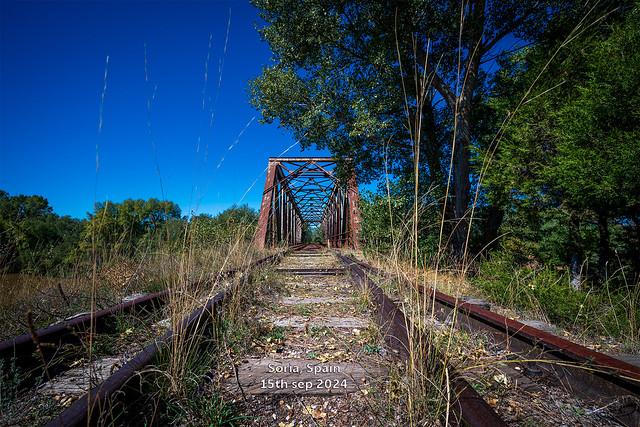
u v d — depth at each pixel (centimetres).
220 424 161
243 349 253
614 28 558
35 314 316
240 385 198
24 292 408
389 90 1007
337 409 176
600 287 502
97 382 182
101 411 133
